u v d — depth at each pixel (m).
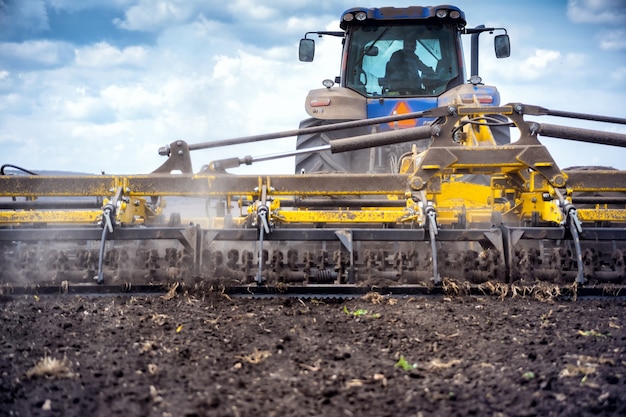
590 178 6.50
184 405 3.11
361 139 6.74
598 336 4.44
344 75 10.06
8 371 3.64
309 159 9.37
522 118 6.55
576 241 6.04
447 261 6.14
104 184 6.45
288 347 4.20
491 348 4.12
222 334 4.52
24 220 6.34
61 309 5.35
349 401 3.17
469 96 8.96
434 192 6.44
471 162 6.46
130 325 4.78
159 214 7.96
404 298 5.86
